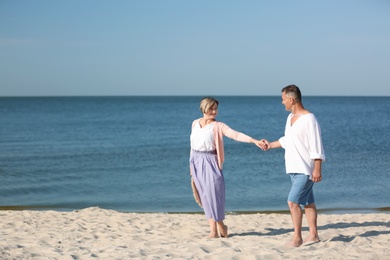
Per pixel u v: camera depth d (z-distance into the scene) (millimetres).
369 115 63750
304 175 5262
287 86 5406
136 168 19234
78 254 5082
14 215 9078
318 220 8102
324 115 64000
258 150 24734
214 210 6176
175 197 13586
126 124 49188
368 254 4855
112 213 9445
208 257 4883
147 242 5902
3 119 56969
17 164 20469
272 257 4793
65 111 83562
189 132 39031
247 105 125250
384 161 20422
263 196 13531
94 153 24672
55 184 15688
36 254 5047
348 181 15680
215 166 6137
